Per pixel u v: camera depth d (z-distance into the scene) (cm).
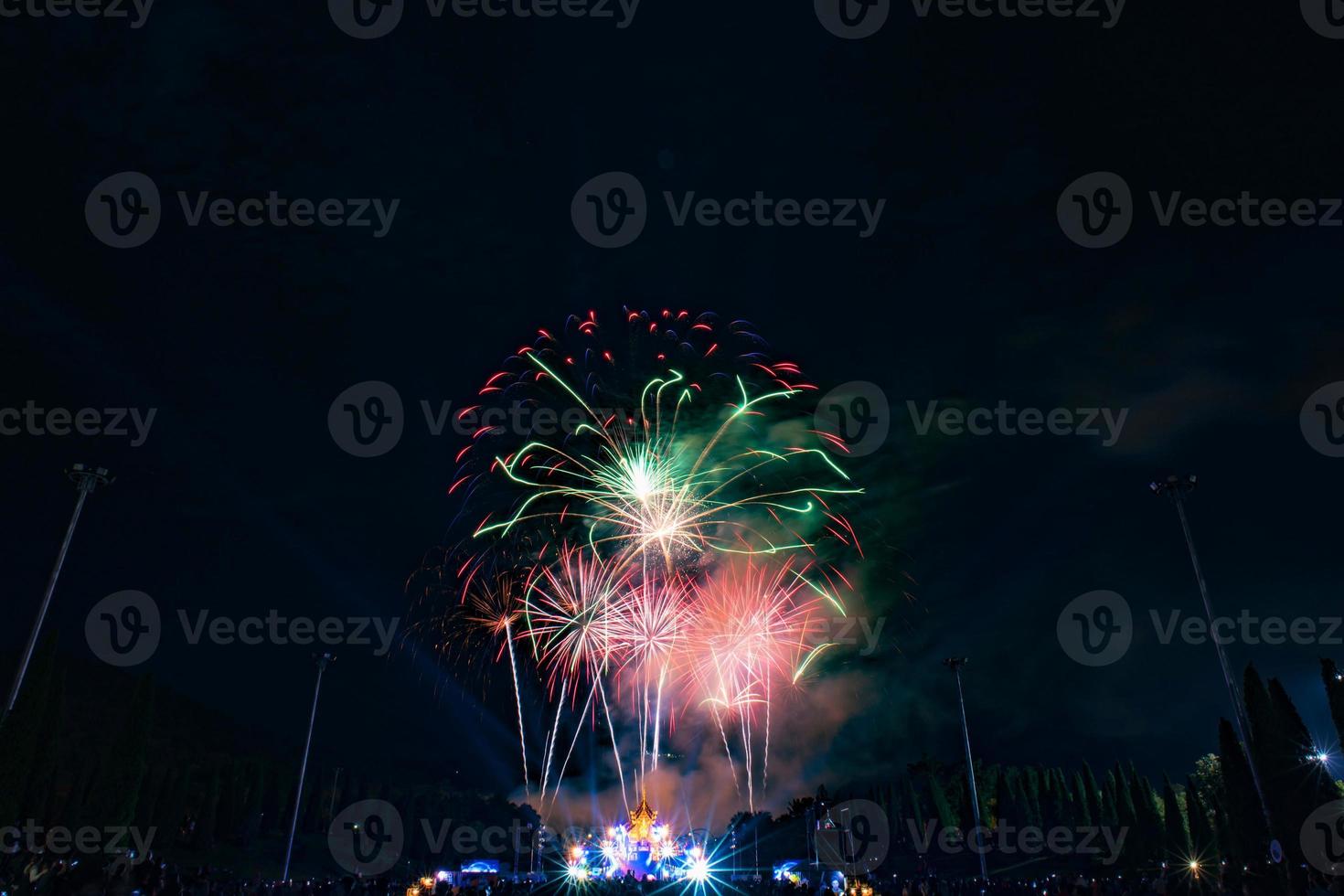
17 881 2522
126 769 4616
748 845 7481
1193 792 6284
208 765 9788
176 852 7388
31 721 3328
